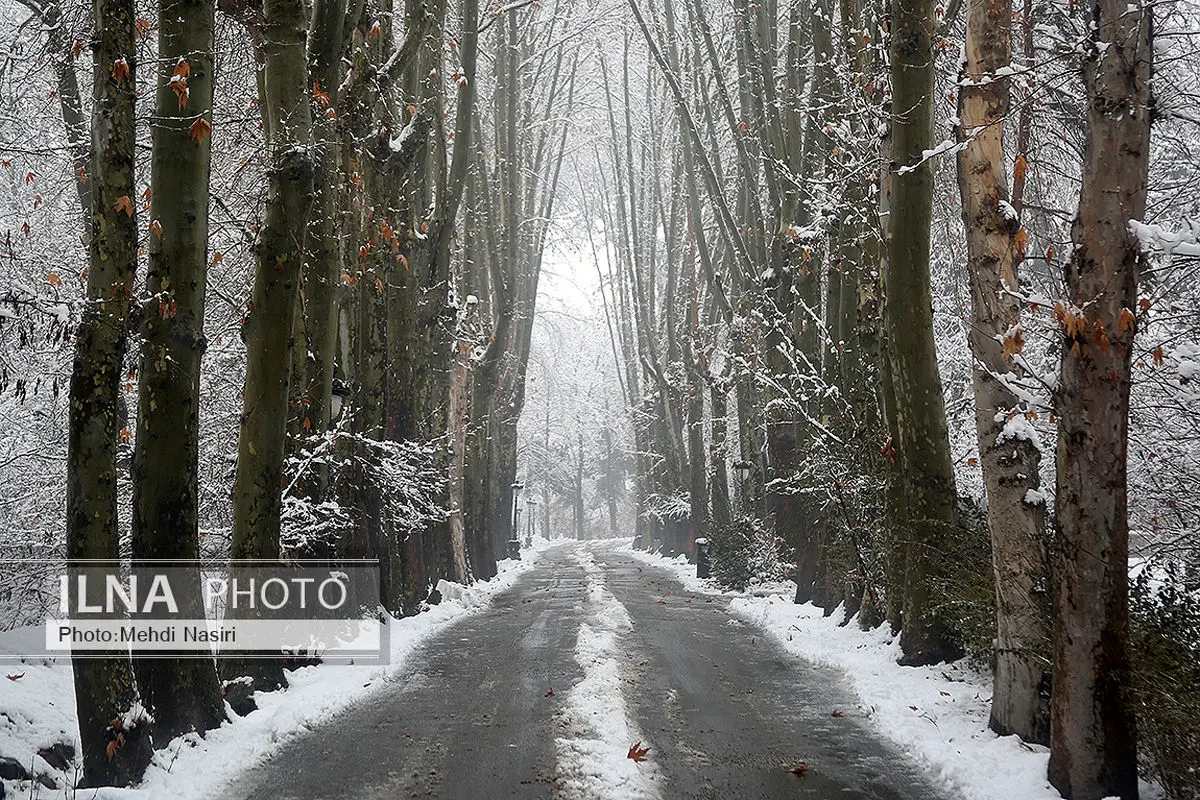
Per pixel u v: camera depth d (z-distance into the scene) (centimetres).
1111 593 658
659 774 759
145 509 822
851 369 1592
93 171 718
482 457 3184
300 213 1044
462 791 719
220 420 1703
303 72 1038
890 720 911
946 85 1407
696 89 2720
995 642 876
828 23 1697
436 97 1948
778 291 2045
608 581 2950
